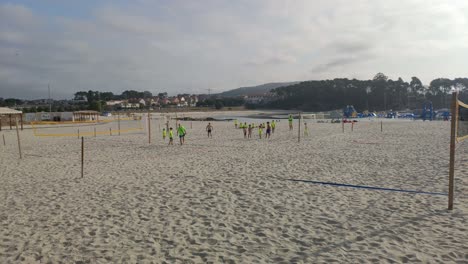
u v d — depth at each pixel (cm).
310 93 14825
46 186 905
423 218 591
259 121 5950
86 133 3095
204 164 1216
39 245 503
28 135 2905
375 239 502
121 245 498
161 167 1172
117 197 773
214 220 602
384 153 1416
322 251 464
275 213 636
